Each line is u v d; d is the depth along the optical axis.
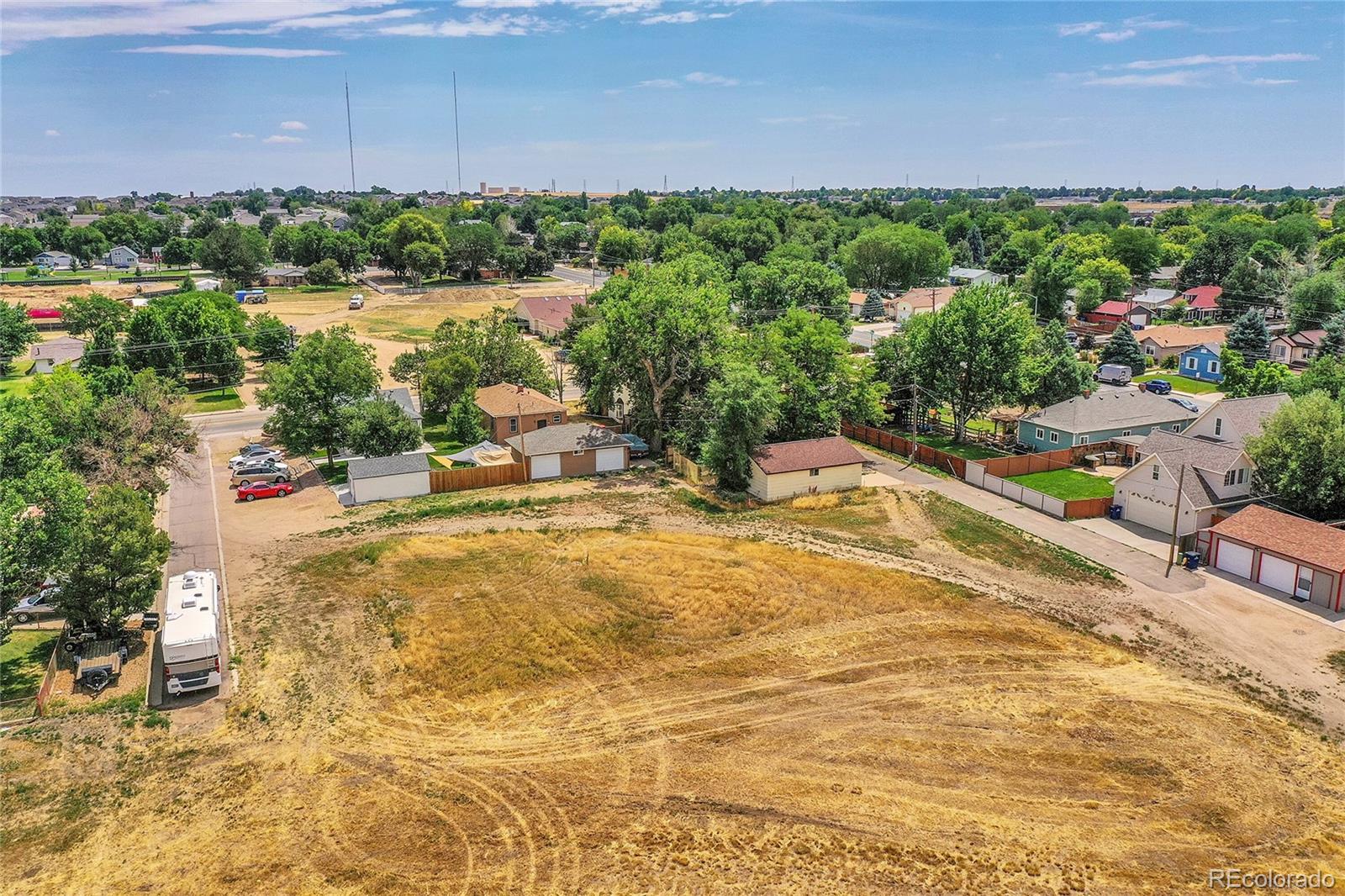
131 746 31.17
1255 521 45.00
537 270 194.25
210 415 82.69
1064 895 23.61
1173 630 39.22
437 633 39.16
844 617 40.53
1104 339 111.94
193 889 24.19
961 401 71.38
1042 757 29.84
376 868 24.94
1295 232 173.75
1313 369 67.12
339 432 64.38
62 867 25.09
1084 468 65.19
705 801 27.72
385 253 187.25
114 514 37.50
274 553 48.84
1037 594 43.00
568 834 26.31
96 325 112.50
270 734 31.98
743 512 56.00
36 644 39.00
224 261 177.38
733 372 59.56
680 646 38.00
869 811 27.14
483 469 61.69
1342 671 35.59
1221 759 29.81
